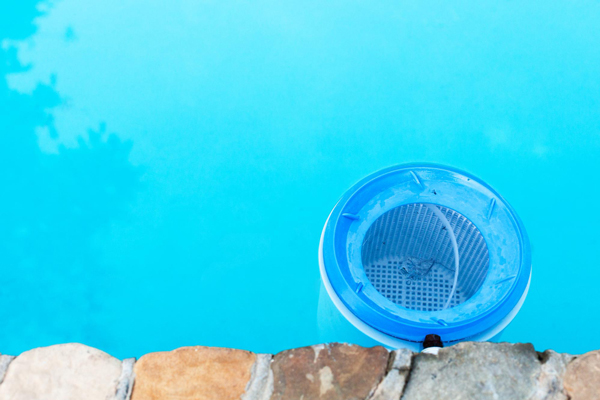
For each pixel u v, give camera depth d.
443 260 2.38
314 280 2.68
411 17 3.23
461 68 3.10
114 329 2.65
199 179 2.93
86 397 1.32
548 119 2.94
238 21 3.25
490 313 1.85
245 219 2.83
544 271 2.63
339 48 3.18
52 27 3.24
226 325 2.61
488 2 3.24
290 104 3.06
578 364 1.25
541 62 3.07
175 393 1.31
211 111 3.06
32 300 2.73
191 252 2.77
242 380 1.31
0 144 3.04
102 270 2.77
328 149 2.96
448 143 2.94
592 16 3.16
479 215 2.07
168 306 2.67
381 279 2.36
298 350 1.33
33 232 2.87
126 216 2.88
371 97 3.06
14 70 3.18
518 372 1.26
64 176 2.96
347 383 1.28
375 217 2.08
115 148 3.01
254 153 2.97
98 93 3.11
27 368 1.37
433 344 1.77
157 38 3.22
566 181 2.81
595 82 3.01
